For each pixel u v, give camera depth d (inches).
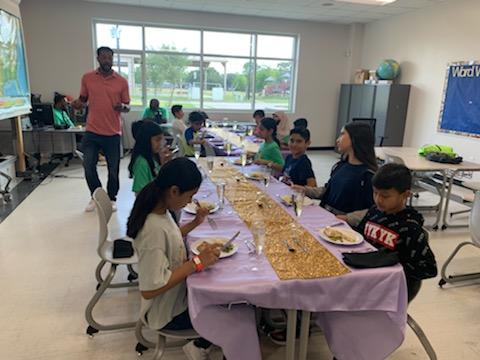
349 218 83.0
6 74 177.8
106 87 154.4
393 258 59.4
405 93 278.8
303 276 55.6
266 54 335.6
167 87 320.5
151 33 305.7
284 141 184.5
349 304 56.9
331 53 341.4
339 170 93.7
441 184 162.4
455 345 83.7
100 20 291.0
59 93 279.6
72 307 93.8
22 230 141.4
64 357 76.6
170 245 56.0
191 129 203.0
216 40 320.8
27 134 237.0
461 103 232.8
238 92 338.3
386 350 60.3
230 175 118.1
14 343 80.1
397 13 281.4
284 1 259.8
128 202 178.4
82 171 237.5
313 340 82.8
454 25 235.9
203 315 52.9
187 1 270.4
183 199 55.4
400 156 172.6
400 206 67.0
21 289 101.2
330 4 262.2
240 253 62.7
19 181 209.0
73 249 126.3
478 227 100.8
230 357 56.0
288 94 350.9
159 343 63.2
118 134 163.3
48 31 279.1
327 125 356.8
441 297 103.8
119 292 101.0
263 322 83.0
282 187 105.9
